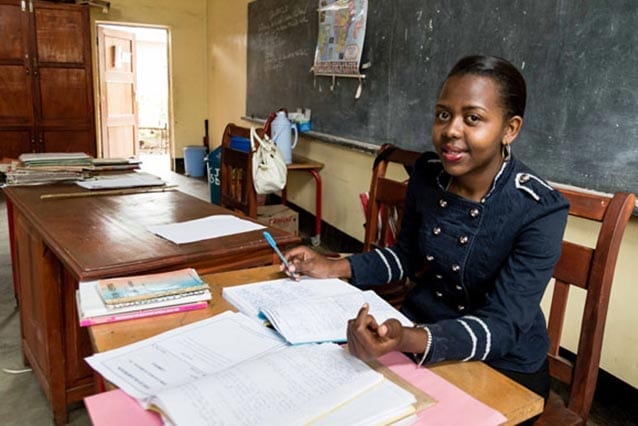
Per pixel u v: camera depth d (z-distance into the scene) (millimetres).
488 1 2197
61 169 2342
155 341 876
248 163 3072
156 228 1559
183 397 664
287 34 4273
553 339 1241
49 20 5531
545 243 975
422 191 1170
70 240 1423
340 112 3518
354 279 1226
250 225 1609
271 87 4711
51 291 1670
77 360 1770
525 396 774
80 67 5762
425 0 2586
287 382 714
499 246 1021
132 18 6254
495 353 892
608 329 1857
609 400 1872
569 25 1854
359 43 3156
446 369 839
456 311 1148
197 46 6668
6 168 2328
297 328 894
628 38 1663
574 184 1891
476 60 959
